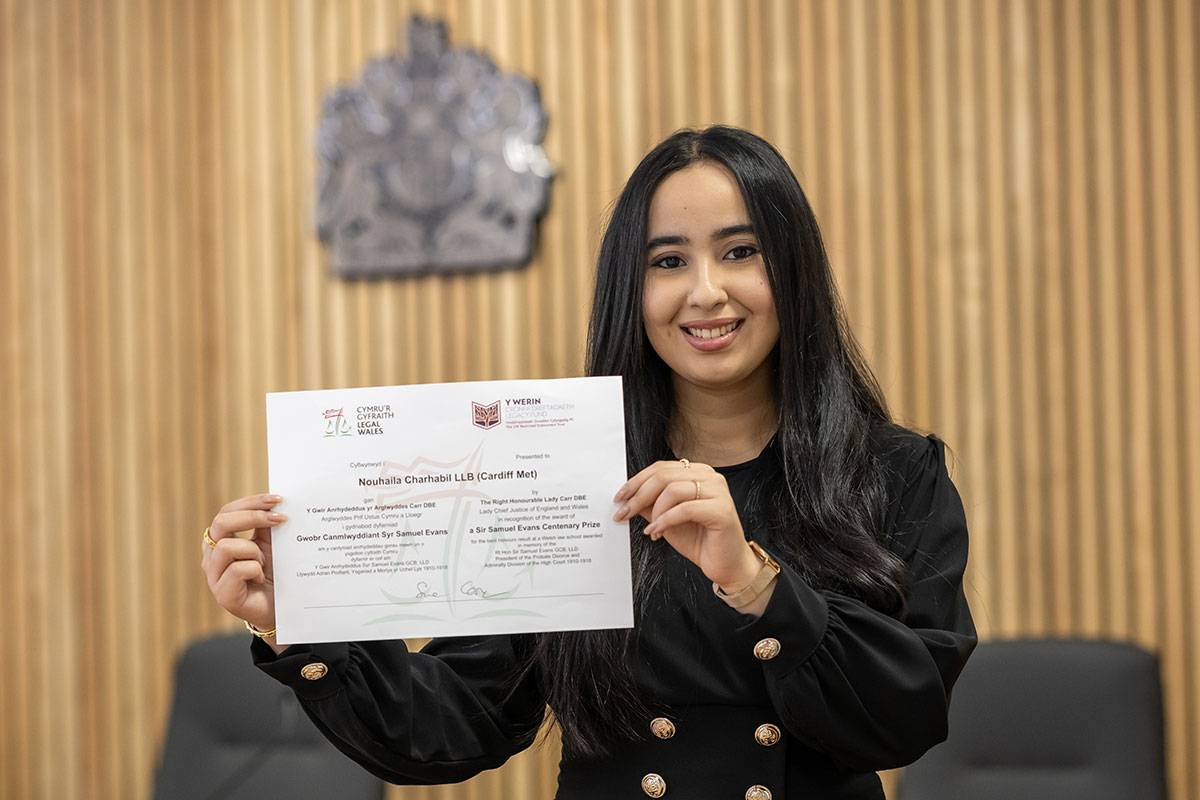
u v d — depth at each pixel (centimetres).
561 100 339
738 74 334
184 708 254
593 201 337
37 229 358
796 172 331
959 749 233
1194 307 320
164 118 353
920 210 328
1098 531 323
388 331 344
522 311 340
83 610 357
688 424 157
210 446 352
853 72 331
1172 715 319
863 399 156
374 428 138
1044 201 325
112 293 356
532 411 137
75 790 356
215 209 351
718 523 128
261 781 247
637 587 147
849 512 144
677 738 144
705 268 145
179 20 353
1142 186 322
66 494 357
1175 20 321
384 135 342
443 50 341
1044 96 325
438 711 151
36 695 358
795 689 131
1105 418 323
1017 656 236
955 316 327
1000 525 325
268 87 349
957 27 328
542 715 161
